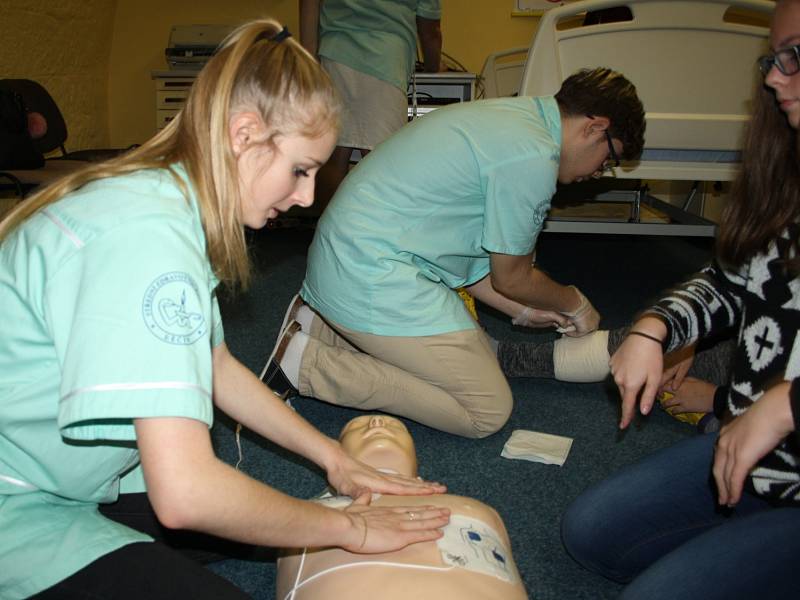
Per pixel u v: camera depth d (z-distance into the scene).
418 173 1.72
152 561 0.81
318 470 1.69
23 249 0.77
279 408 1.13
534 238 1.77
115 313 0.69
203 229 0.81
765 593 0.89
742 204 1.06
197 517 0.71
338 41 2.89
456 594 0.87
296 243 4.25
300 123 0.79
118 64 4.82
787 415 0.86
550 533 1.46
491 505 1.57
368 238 1.73
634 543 1.19
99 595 0.77
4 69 3.75
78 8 4.25
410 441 1.32
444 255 1.81
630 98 1.70
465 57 4.69
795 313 0.99
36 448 0.80
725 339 2.03
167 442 0.69
